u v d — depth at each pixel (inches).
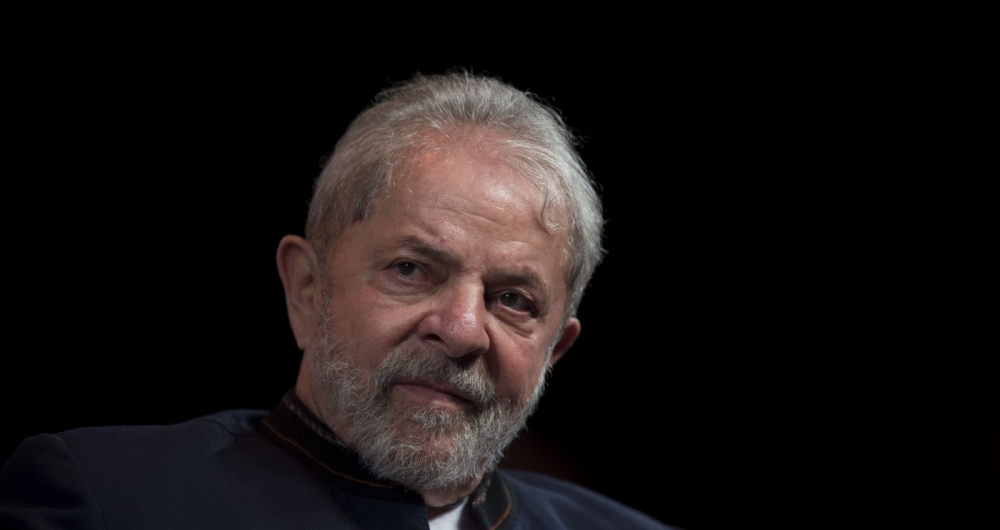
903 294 318.3
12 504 102.0
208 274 273.0
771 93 308.5
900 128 311.1
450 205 109.0
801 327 321.1
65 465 103.8
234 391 273.9
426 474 110.1
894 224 318.0
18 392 246.7
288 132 275.9
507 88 133.6
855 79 306.8
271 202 277.4
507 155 114.7
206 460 114.0
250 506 109.1
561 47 290.5
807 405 318.7
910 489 310.0
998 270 313.1
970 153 310.0
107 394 257.4
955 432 311.9
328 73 273.7
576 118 300.8
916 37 298.4
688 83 305.1
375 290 110.3
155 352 265.4
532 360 116.9
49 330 252.2
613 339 319.9
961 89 304.0
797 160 316.5
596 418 316.5
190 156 268.2
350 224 114.1
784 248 322.0
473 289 108.3
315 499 113.0
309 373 121.2
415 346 108.3
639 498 311.6
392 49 275.0
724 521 310.7
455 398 110.2
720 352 320.8
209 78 265.7
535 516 137.4
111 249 261.1
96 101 255.1
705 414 319.0
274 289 280.5
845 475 312.5
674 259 320.8
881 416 315.0
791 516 311.9
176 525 103.0
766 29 299.3
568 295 125.1
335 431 117.2
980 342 312.0
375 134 118.0
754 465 315.3
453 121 117.7
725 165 315.9
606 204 310.8
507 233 110.4
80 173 256.4
